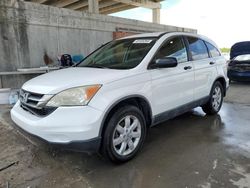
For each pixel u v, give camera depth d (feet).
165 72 10.91
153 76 10.29
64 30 24.52
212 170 8.75
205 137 11.98
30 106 8.82
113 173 8.75
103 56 12.42
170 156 9.96
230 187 7.68
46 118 8.05
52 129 7.93
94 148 8.39
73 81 8.56
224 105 18.62
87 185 8.03
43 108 8.24
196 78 13.06
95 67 11.02
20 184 8.14
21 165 9.45
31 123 8.35
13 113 9.80
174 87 11.46
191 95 12.83
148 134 12.51
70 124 7.90
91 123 8.06
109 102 8.51
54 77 9.59
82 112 8.00
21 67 21.83
